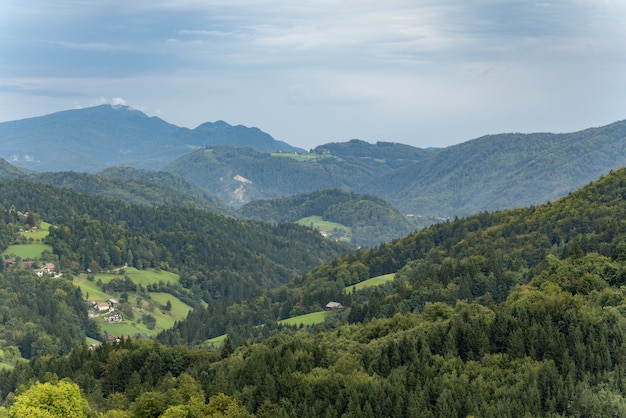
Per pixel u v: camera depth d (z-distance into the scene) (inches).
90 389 7111.2
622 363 5265.8
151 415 5733.3
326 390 5516.7
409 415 5036.9
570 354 5383.9
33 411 5049.2
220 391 5994.1
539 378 5132.9
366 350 6363.2
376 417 5147.6
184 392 6136.8
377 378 5639.8
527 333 5654.5
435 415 5002.5
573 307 5949.8
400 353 5974.4
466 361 5728.3
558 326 5733.3
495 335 5846.5
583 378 5098.4
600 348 5315.0
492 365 5546.3
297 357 6314.0
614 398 4845.0
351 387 5398.6
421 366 5565.9
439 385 5246.1
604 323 5585.6
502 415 4810.5
